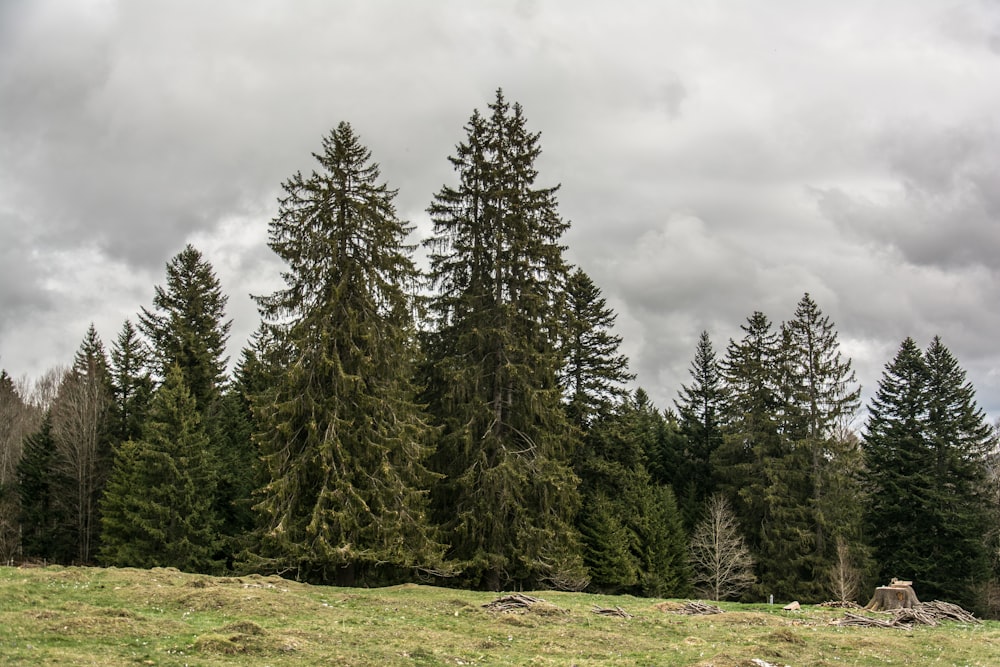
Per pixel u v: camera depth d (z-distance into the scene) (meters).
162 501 36.69
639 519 44.84
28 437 49.91
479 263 34.44
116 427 45.84
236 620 16.70
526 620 19.47
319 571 29.67
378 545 28.20
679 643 18.25
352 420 28.38
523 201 35.03
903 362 50.62
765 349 50.72
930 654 18.75
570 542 33.00
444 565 29.88
